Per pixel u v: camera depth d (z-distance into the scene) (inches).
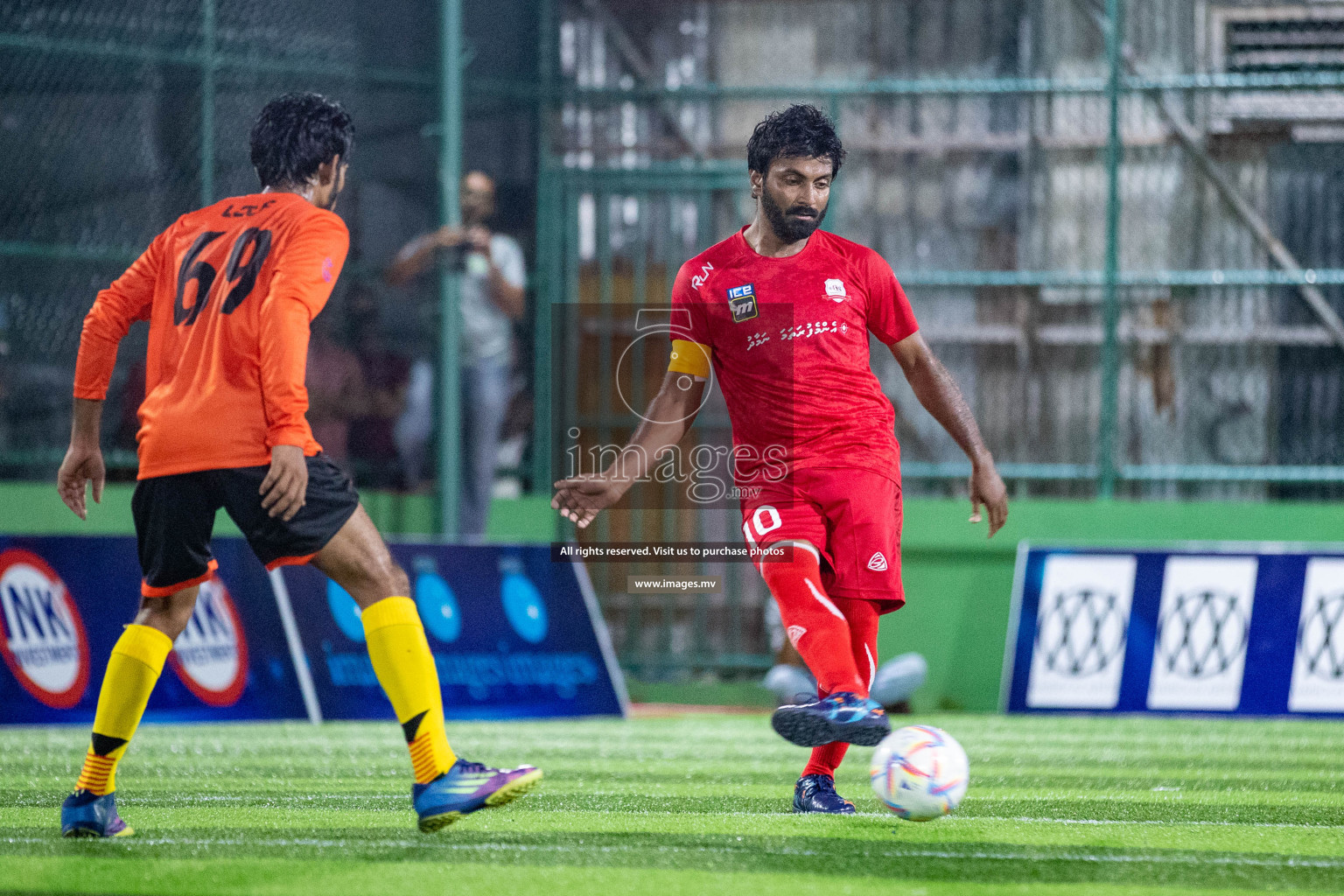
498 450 1251.8
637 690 1227.9
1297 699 1056.8
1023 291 1274.6
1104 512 1190.9
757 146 471.2
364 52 1244.5
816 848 410.9
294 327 382.6
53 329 1112.8
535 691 1022.4
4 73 1106.1
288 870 369.4
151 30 1144.8
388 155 1253.1
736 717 1093.1
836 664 434.9
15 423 1103.0
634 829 454.9
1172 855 411.5
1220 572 1083.3
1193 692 1070.4
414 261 1152.2
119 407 1107.9
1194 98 1268.5
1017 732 948.6
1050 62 1310.3
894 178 1307.8
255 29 1192.2
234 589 935.0
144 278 426.9
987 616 1179.3
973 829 462.6
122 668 412.5
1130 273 1277.1
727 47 1326.3
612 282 1298.0
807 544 458.9
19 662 883.4
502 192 1304.1
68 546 906.7
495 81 1299.2
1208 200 1264.8
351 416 1205.7
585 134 1305.4
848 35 1323.8
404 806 514.3
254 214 408.5
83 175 1125.1
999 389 1275.8
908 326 490.6
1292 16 1267.2
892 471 477.1
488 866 376.8
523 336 1296.8
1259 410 1238.9
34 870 367.9
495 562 1035.3
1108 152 1207.6
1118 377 1256.8
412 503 1194.0
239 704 916.0
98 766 420.8
